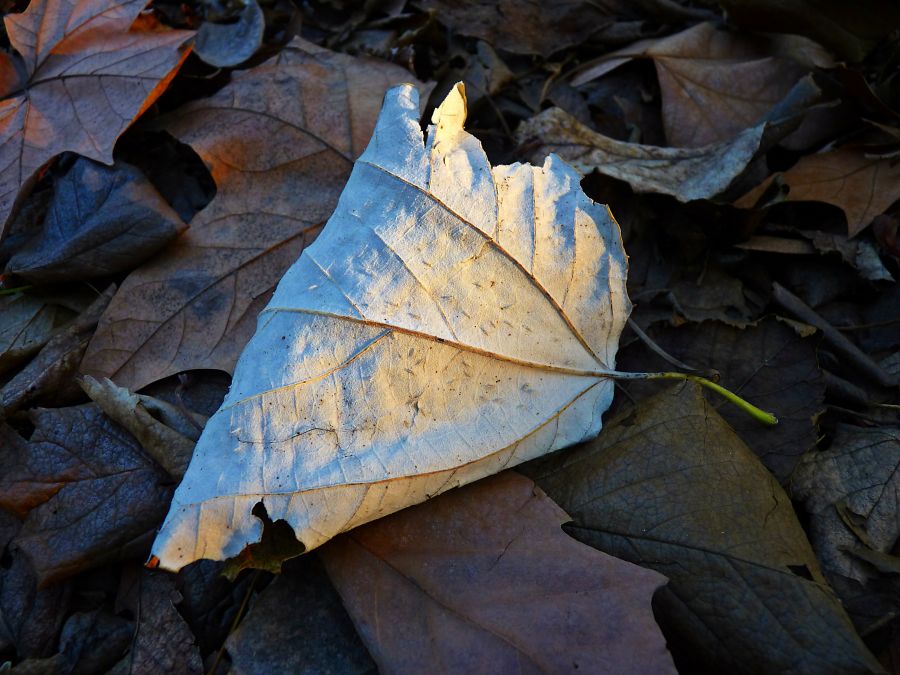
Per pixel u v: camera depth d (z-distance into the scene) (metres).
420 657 0.20
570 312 0.23
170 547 0.19
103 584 0.23
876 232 0.28
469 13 0.33
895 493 0.24
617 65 0.32
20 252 0.26
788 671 0.20
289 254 0.26
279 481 0.20
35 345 0.26
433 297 0.21
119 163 0.26
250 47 0.30
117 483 0.23
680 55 0.32
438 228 0.22
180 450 0.23
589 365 0.23
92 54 0.28
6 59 0.28
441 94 0.31
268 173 0.27
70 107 0.27
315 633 0.21
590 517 0.22
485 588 0.20
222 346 0.25
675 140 0.30
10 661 0.22
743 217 0.28
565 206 0.23
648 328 0.26
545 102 0.32
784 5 0.31
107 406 0.24
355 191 0.22
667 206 0.28
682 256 0.28
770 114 0.29
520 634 0.20
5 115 0.27
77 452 0.23
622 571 0.20
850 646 0.20
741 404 0.23
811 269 0.28
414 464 0.21
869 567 0.23
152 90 0.27
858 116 0.31
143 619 0.22
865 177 0.29
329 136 0.27
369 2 0.33
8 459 0.23
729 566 0.21
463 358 0.21
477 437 0.21
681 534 0.22
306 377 0.20
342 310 0.21
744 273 0.28
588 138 0.29
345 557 0.21
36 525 0.23
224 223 0.26
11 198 0.26
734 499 0.22
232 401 0.21
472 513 0.22
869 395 0.26
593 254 0.23
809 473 0.25
